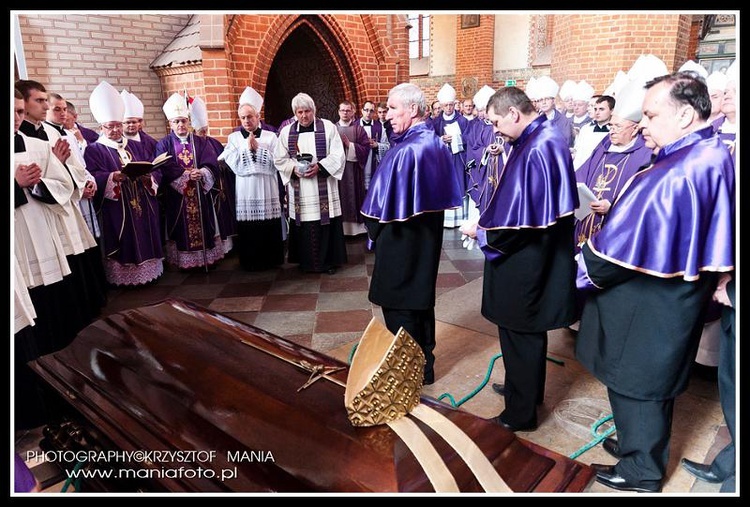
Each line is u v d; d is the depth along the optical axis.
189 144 5.39
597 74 7.37
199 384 1.81
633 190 1.88
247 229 5.52
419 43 17.81
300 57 8.19
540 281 2.35
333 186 5.35
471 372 3.26
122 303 4.64
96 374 2.00
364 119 7.02
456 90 16.42
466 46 15.88
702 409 2.78
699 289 1.87
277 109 9.07
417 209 2.66
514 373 2.53
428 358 3.08
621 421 2.09
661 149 1.91
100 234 4.78
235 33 6.24
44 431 2.26
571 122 6.27
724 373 2.00
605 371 2.06
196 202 5.44
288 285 5.06
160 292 4.93
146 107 7.34
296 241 5.51
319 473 1.38
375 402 1.53
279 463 1.43
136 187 4.91
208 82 6.13
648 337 1.93
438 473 1.35
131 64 7.14
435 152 2.74
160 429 1.65
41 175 2.92
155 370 1.94
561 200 2.23
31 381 2.59
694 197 1.76
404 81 8.27
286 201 5.74
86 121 6.90
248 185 5.43
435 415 1.60
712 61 10.52
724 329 1.99
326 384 1.76
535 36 15.05
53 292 3.17
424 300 2.84
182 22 7.56
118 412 1.77
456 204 2.85
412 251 2.79
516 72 15.52
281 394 1.71
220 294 4.84
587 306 2.20
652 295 1.91
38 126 3.07
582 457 2.42
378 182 2.73
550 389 3.04
